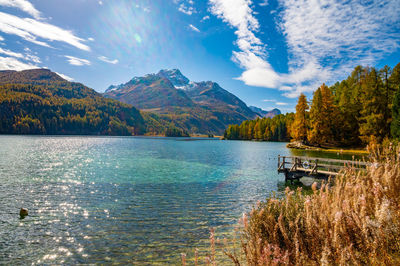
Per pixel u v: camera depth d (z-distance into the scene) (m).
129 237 10.52
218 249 9.01
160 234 10.80
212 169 31.17
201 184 21.77
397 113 36.84
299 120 68.50
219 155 51.53
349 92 62.06
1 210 14.21
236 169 31.19
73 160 40.06
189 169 31.12
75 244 9.91
